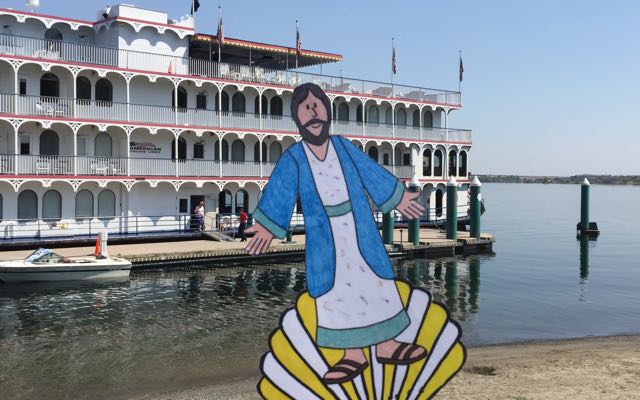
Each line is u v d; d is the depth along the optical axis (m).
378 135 53.47
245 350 20.53
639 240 57.69
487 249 46.53
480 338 22.73
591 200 161.62
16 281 29.30
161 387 17.00
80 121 39.38
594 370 17.34
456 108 59.47
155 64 44.00
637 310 27.80
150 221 43.38
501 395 14.80
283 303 27.45
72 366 18.70
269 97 49.62
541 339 22.66
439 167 58.00
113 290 29.14
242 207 48.34
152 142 43.72
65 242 37.88
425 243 43.03
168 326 23.41
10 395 16.34
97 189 41.16
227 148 47.59
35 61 37.66
